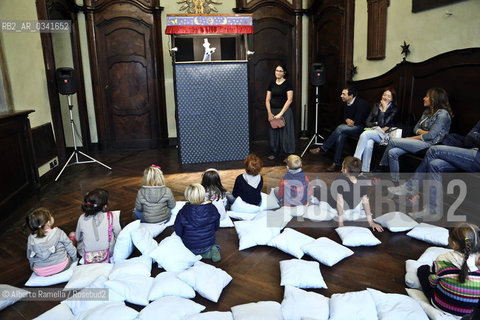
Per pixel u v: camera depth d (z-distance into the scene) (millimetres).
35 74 4844
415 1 4375
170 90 6867
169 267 2486
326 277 2438
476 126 3260
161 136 6926
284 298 2135
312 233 3064
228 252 2789
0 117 3275
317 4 6648
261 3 6715
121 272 2357
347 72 5957
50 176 4738
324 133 6812
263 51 6961
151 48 6613
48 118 5113
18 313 2158
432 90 3785
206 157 5246
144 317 1961
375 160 4484
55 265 2445
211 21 4801
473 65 3629
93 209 2561
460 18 3809
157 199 3061
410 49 4559
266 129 7309
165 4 6590
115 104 6719
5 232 3264
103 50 6500
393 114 4535
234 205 3422
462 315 1896
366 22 5441
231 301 2209
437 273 1979
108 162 5766
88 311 1983
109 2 6320
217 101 5062
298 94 7258
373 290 2146
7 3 4340
